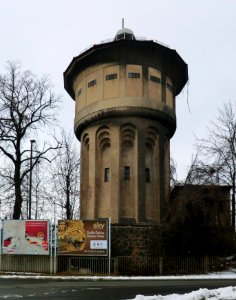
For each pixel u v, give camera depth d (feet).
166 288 67.92
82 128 123.24
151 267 99.14
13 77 121.39
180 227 103.86
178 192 113.50
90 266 97.91
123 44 115.24
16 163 119.44
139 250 104.68
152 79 118.32
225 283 77.05
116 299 54.80
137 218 108.68
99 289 66.95
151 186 115.14
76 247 98.58
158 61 119.96
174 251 102.99
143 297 52.60
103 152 117.29
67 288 68.69
